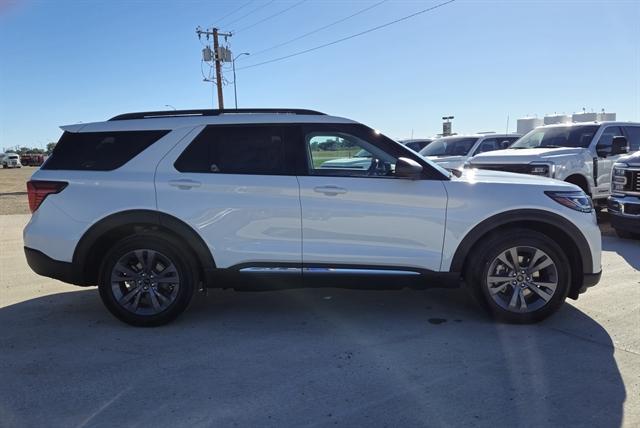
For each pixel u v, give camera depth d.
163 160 4.54
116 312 4.55
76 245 4.50
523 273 4.50
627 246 7.84
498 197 4.45
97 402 3.24
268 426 2.96
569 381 3.47
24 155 73.94
